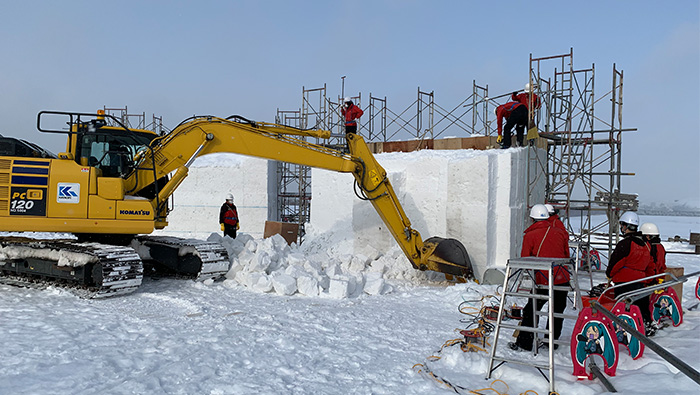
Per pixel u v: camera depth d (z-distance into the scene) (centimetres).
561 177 1316
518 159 1177
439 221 1196
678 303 689
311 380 473
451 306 838
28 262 872
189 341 569
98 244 847
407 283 1051
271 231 1628
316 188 1407
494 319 692
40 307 704
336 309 774
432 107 1563
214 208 1875
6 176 811
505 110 1238
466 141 1346
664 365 484
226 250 985
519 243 1191
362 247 1278
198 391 433
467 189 1144
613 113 1298
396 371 505
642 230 716
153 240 998
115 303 759
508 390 458
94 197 835
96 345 543
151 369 483
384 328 671
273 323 664
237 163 1880
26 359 481
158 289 883
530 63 1249
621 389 432
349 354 552
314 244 1356
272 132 938
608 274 677
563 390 447
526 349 577
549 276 476
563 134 1306
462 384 476
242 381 459
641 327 528
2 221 810
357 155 980
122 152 910
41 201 820
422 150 1363
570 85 1226
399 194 1258
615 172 1296
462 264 1018
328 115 1770
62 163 832
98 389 429
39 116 843
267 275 936
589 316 478
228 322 662
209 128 903
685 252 1788
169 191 899
